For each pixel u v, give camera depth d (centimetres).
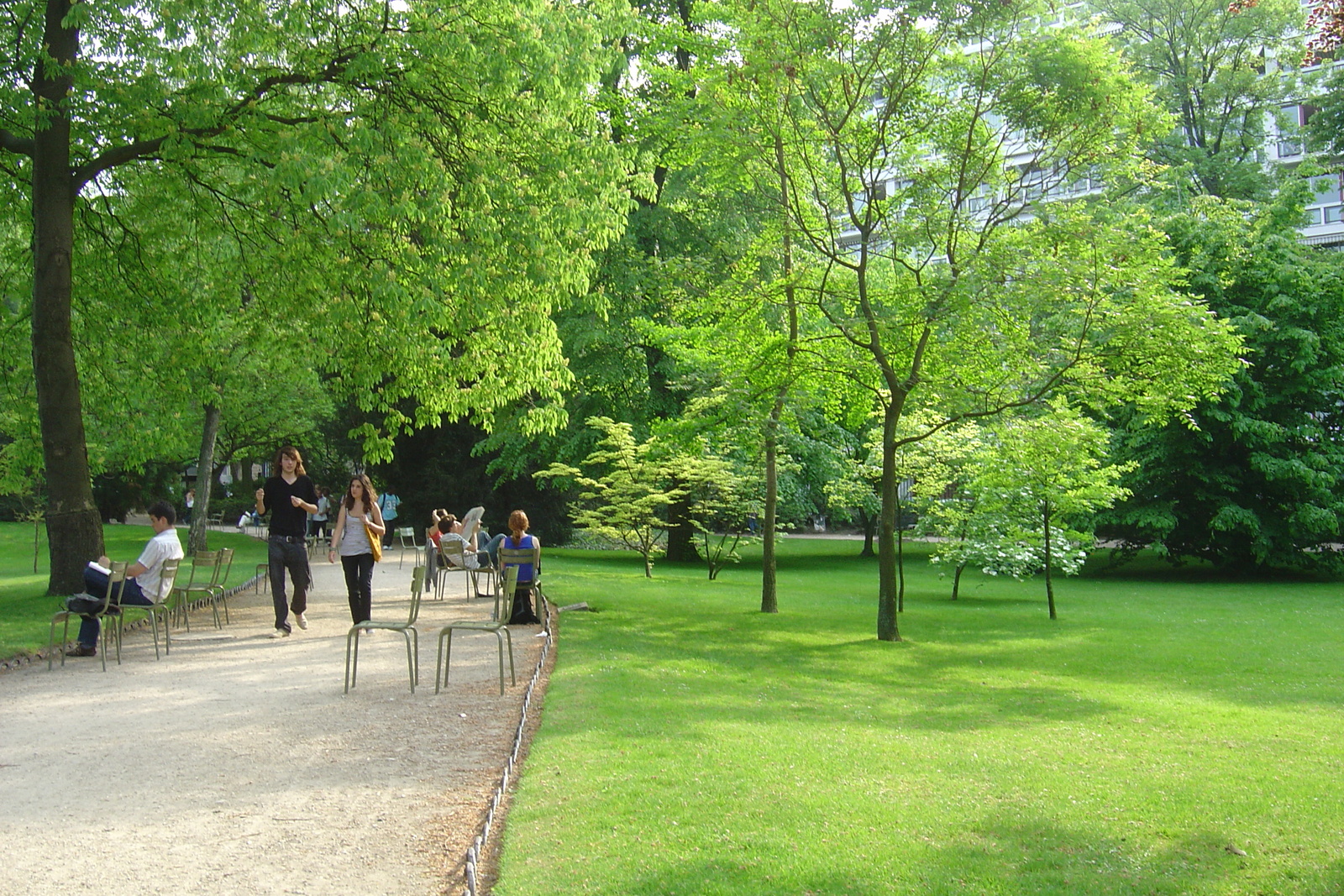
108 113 1468
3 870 492
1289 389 2709
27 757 696
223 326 2109
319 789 622
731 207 2536
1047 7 1394
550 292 1470
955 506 1988
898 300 1444
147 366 1866
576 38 1417
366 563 1301
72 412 1473
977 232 1482
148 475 4544
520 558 1389
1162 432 2720
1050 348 1385
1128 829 529
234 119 1345
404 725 790
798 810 550
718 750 692
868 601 2047
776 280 1530
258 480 5525
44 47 1327
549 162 1414
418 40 1312
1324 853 489
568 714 802
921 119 1422
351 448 3659
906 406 1802
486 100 1406
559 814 546
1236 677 1184
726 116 1375
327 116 1329
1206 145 3681
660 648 1248
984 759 702
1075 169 1448
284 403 3366
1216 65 3581
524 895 434
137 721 802
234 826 555
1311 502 2714
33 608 1392
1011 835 515
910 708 945
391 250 1391
